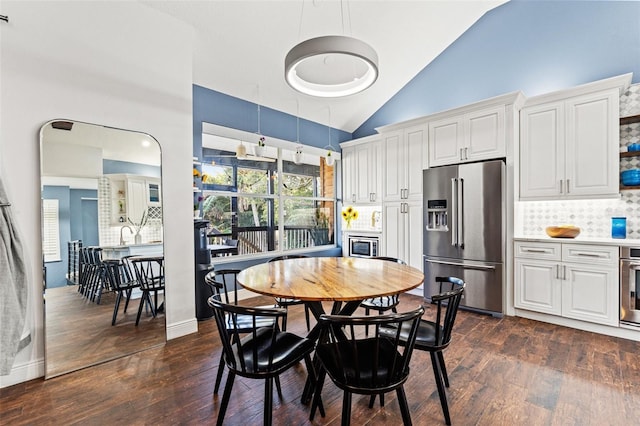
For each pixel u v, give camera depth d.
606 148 2.83
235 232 4.17
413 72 4.41
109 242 2.38
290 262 2.55
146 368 2.18
